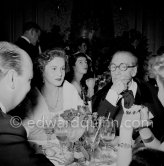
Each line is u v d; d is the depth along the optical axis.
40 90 2.12
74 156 1.24
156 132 2.02
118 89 2.17
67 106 2.12
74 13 5.43
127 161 1.06
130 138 1.10
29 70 0.93
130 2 5.68
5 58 0.90
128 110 1.13
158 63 2.22
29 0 5.38
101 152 1.34
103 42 5.34
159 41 5.88
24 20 5.40
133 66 2.29
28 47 3.40
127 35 4.85
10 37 5.37
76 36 5.43
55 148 1.43
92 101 2.21
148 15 5.82
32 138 1.64
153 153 0.77
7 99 0.92
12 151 0.74
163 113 2.10
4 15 5.31
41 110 1.98
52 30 5.36
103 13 5.46
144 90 2.21
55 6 5.43
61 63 2.11
